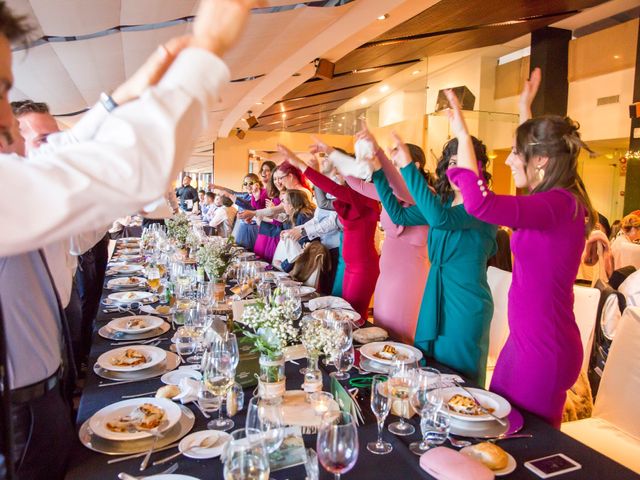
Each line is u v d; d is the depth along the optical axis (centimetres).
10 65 64
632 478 110
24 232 48
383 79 1010
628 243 468
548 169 156
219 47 55
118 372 167
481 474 104
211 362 134
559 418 160
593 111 745
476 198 147
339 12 393
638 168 652
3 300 120
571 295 157
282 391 144
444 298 207
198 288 286
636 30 667
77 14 274
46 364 129
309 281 348
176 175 53
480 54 909
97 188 48
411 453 119
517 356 161
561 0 589
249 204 630
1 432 81
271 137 1327
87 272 371
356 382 161
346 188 300
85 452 118
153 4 283
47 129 166
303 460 114
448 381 162
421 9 427
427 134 1012
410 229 252
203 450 117
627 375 198
